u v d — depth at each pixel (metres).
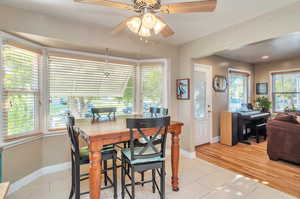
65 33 2.32
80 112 3.01
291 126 2.88
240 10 2.07
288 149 2.90
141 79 3.54
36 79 2.50
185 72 3.36
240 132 4.26
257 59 4.79
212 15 2.19
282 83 4.84
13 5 1.94
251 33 2.30
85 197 1.98
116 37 2.74
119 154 3.29
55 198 1.96
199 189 2.15
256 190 2.13
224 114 4.21
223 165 2.91
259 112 4.78
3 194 0.97
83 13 2.16
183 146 3.41
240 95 5.10
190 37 3.00
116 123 2.20
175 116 3.45
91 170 1.59
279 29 2.03
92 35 2.53
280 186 2.22
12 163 2.10
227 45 2.59
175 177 2.12
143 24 1.59
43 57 2.57
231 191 2.11
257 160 3.13
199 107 4.05
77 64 2.89
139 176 2.53
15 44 2.13
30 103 2.41
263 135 4.75
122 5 1.47
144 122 1.60
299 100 4.51
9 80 2.11
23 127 2.30
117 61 3.28
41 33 2.14
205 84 4.17
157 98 3.48
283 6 1.98
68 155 2.79
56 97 2.75
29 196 2.00
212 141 4.31
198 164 2.95
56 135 2.68
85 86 3.03
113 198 1.97
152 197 1.97
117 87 3.38
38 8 2.02
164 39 3.10
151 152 1.86
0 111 1.98
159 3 1.43
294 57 4.52
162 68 3.46
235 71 4.86
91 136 1.55
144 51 3.04
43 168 2.56
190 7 1.47
